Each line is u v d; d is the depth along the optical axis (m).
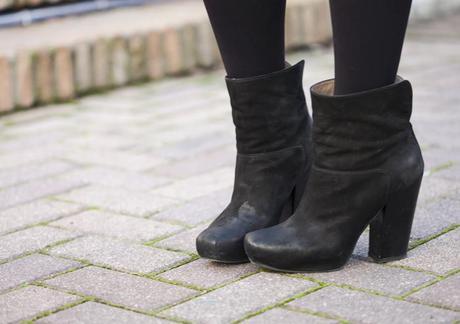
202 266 2.21
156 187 3.00
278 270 2.12
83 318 1.93
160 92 4.66
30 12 5.18
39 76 4.43
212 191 2.93
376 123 2.01
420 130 3.56
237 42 2.12
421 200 2.67
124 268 2.23
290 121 2.22
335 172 2.07
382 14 1.92
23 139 3.79
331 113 2.02
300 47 5.70
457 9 6.88
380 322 1.83
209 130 3.79
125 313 1.95
